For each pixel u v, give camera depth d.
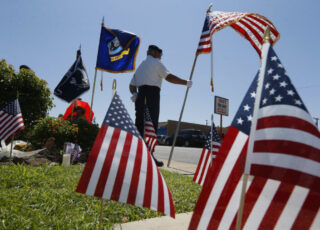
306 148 1.20
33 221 2.14
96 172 1.58
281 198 1.39
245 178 1.24
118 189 1.59
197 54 5.43
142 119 5.29
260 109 1.34
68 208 2.62
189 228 1.45
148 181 1.69
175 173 5.12
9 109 5.19
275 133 1.25
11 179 3.51
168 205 1.68
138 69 5.41
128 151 1.71
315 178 1.17
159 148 18.27
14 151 6.45
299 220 1.33
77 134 7.42
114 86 1.84
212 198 1.48
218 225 1.44
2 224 2.00
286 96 1.29
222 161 1.50
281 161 1.21
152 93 5.28
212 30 4.07
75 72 7.83
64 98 7.71
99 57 6.04
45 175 4.01
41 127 7.34
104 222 2.30
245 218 1.42
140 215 2.58
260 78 1.34
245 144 1.44
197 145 22.73
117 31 5.87
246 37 3.76
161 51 5.43
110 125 1.73
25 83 9.33
